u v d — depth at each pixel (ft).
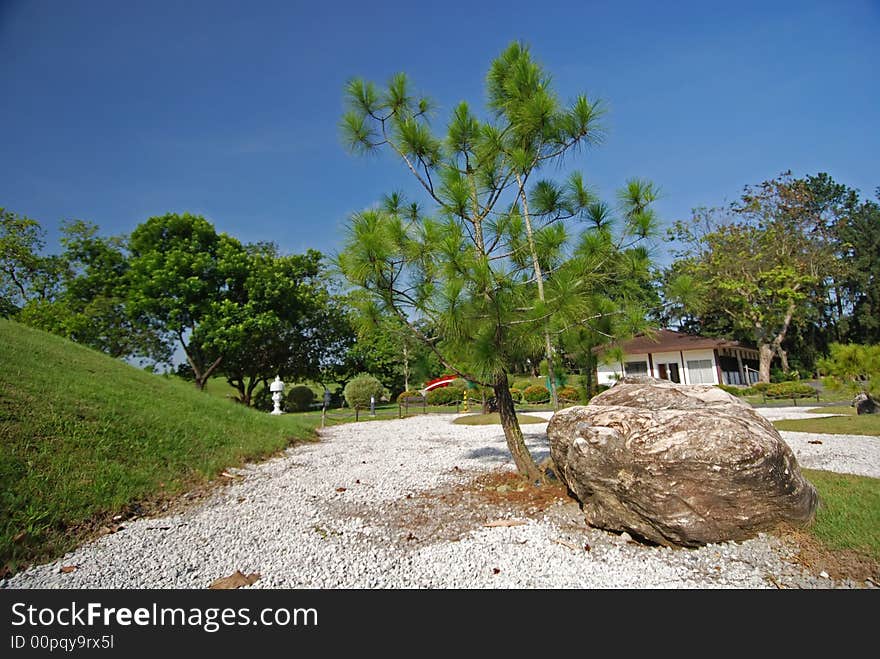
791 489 11.64
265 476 21.99
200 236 80.07
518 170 17.54
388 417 59.06
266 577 11.34
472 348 15.39
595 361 19.94
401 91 19.20
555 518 14.78
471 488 18.88
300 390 88.02
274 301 80.84
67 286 77.87
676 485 11.74
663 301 17.94
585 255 16.24
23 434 17.34
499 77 18.47
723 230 100.68
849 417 35.73
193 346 82.84
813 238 99.76
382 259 13.98
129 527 14.58
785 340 129.49
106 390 25.88
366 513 16.17
